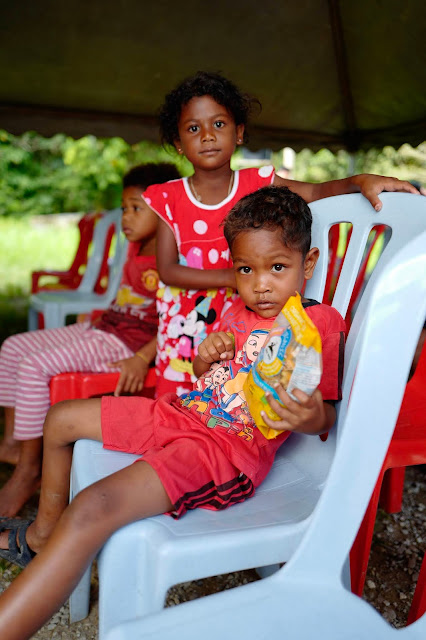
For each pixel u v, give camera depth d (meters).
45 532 1.42
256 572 1.68
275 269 1.24
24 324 4.62
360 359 0.93
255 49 3.18
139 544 1.02
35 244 10.01
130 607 1.03
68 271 3.76
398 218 1.25
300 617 0.91
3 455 2.10
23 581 0.99
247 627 0.88
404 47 2.83
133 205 2.20
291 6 2.87
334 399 1.20
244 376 1.30
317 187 1.60
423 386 1.67
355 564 1.38
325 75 3.38
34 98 3.41
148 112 3.62
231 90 1.62
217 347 1.33
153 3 2.79
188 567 0.97
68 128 3.54
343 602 0.95
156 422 1.29
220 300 1.75
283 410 1.00
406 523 1.94
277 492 1.20
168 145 1.86
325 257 1.45
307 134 3.87
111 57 3.13
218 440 1.19
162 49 3.12
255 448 1.20
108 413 1.34
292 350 0.99
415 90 3.10
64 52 3.06
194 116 1.60
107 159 11.48
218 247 1.72
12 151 11.51
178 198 1.72
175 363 1.81
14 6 2.72
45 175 11.97
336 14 2.92
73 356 2.00
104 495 1.03
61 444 1.38
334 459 0.96
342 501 0.96
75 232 11.28
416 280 0.92
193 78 1.61
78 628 1.45
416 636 0.95
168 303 1.80
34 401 1.92
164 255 1.75
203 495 1.12
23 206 12.11
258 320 1.34
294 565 0.96
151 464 1.10
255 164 10.75
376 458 0.96
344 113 3.72
